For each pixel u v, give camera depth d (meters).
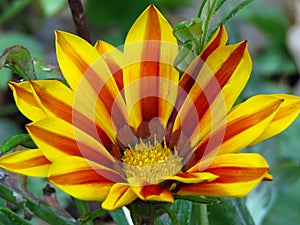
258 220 0.39
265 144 0.41
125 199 0.25
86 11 0.63
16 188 0.33
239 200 0.35
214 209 0.40
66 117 0.28
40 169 0.27
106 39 0.62
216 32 0.28
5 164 0.27
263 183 0.39
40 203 0.33
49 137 0.27
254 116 0.27
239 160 0.26
